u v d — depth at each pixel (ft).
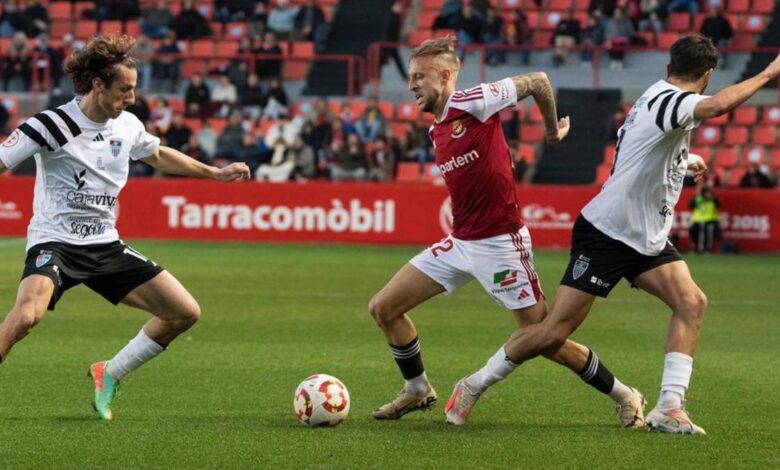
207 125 195.31
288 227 177.78
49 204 51.37
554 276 133.28
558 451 48.85
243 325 90.94
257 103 204.33
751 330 92.43
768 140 204.23
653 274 52.75
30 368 69.97
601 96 210.38
